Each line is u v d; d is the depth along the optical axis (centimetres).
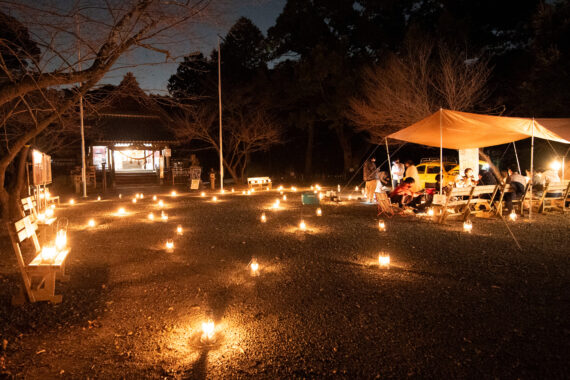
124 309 514
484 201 1237
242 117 3048
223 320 475
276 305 518
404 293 552
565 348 392
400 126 2225
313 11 3000
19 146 898
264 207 1600
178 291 582
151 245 896
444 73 2105
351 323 457
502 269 663
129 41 664
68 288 596
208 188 2850
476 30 2503
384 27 2947
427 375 348
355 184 2967
